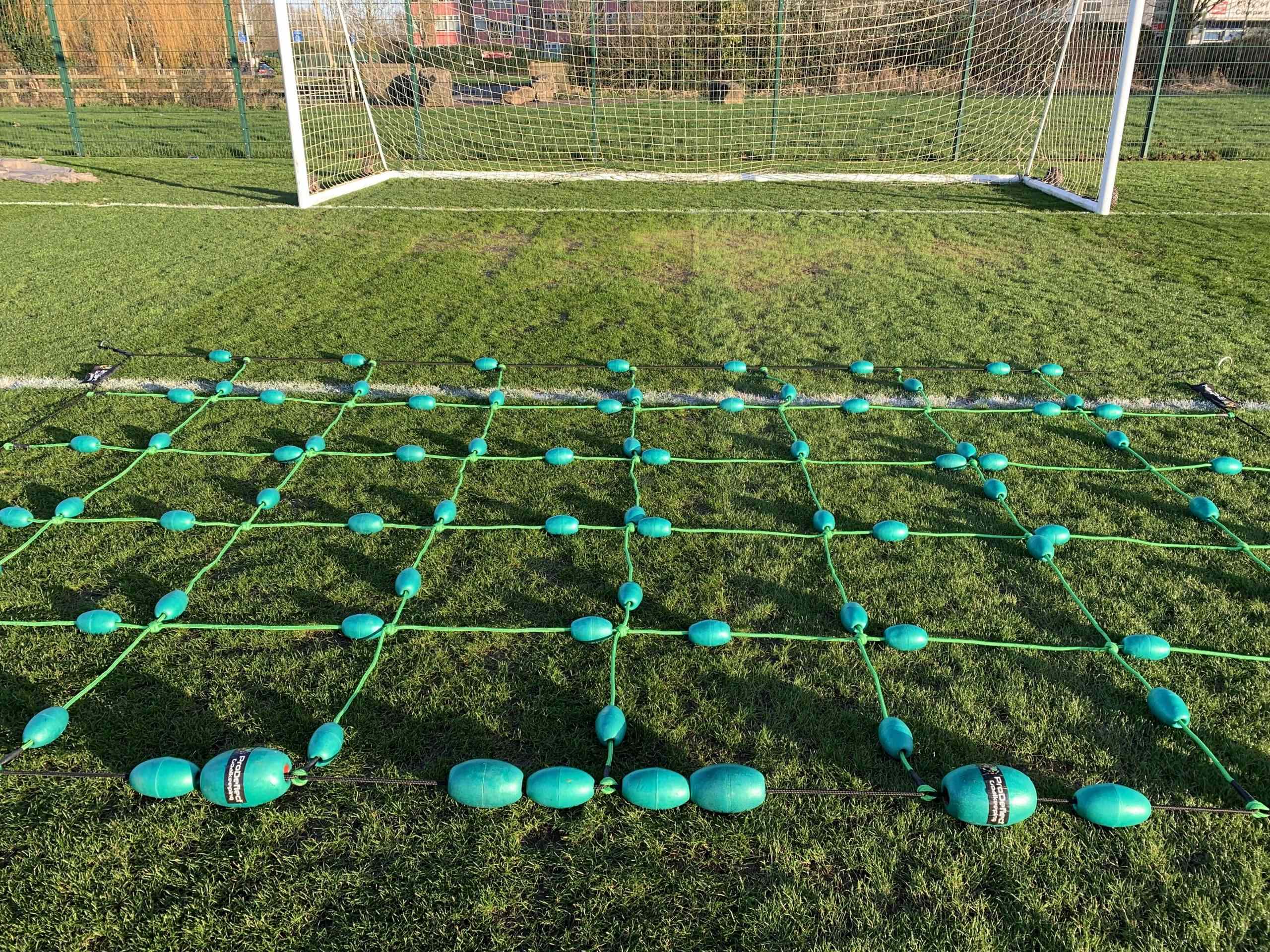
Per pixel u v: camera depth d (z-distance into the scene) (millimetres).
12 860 2279
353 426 4785
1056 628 3186
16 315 6348
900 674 2963
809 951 2049
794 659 3037
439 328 6270
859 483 4219
